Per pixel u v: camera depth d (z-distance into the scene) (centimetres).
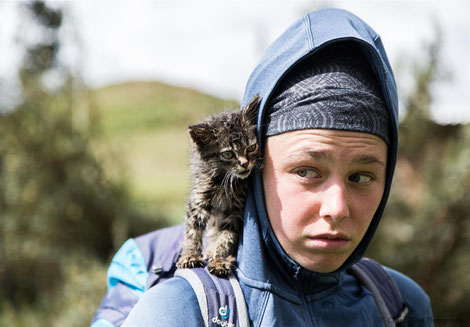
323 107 171
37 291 843
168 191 1147
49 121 878
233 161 234
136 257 224
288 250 179
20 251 839
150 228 873
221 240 224
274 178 181
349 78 178
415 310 220
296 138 173
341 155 170
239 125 232
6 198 866
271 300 172
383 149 184
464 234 655
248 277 177
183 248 228
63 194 846
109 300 212
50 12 855
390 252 657
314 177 174
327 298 189
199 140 259
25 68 870
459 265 658
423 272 656
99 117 913
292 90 180
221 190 242
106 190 867
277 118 180
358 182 178
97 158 898
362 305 193
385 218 662
